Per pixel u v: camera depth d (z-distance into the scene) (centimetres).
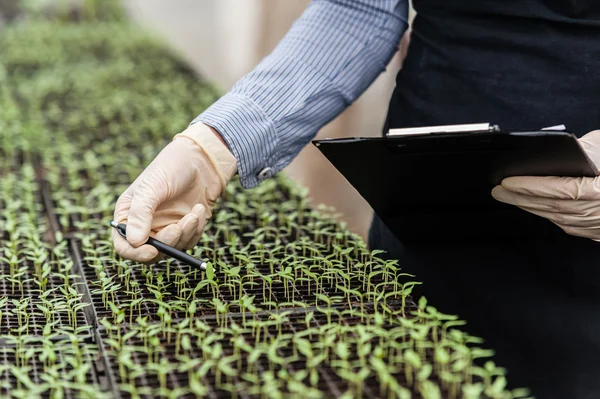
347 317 130
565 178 132
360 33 148
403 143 124
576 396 132
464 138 122
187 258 133
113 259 148
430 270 150
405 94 154
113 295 136
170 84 286
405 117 155
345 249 152
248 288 140
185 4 460
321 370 118
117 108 251
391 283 138
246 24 318
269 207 175
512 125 144
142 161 204
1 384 116
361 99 251
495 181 135
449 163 130
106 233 159
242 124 141
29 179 183
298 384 111
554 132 119
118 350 122
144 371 118
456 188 136
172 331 123
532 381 134
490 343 140
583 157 124
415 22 154
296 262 142
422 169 131
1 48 346
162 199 136
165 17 489
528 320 142
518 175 133
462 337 122
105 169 199
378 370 115
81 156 208
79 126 233
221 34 382
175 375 118
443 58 148
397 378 117
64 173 196
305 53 147
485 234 147
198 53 441
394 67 227
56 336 126
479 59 145
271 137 143
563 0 138
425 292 148
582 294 142
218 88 277
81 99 264
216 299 128
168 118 239
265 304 131
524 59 142
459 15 146
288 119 144
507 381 134
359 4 149
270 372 115
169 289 139
